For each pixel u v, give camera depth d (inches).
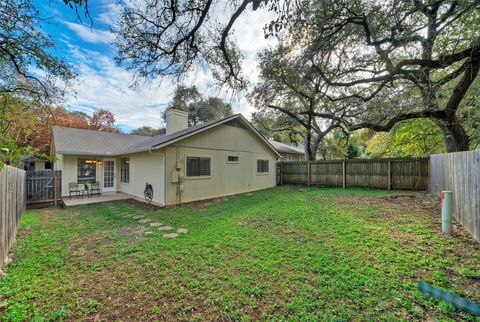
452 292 90.0
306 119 608.1
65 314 82.5
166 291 97.7
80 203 319.3
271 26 132.0
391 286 95.4
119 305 88.7
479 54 189.0
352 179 447.8
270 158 515.5
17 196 187.8
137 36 148.2
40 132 479.5
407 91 263.4
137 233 183.0
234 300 90.3
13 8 161.5
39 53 192.4
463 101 276.4
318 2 142.5
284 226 189.5
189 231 185.5
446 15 169.3
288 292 93.8
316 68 217.8
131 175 390.9
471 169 150.1
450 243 138.9
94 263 126.3
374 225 181.2
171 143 290.5
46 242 161.2
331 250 135.3
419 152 493.4
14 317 79.9
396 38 179.3
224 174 384.2
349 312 80.5
